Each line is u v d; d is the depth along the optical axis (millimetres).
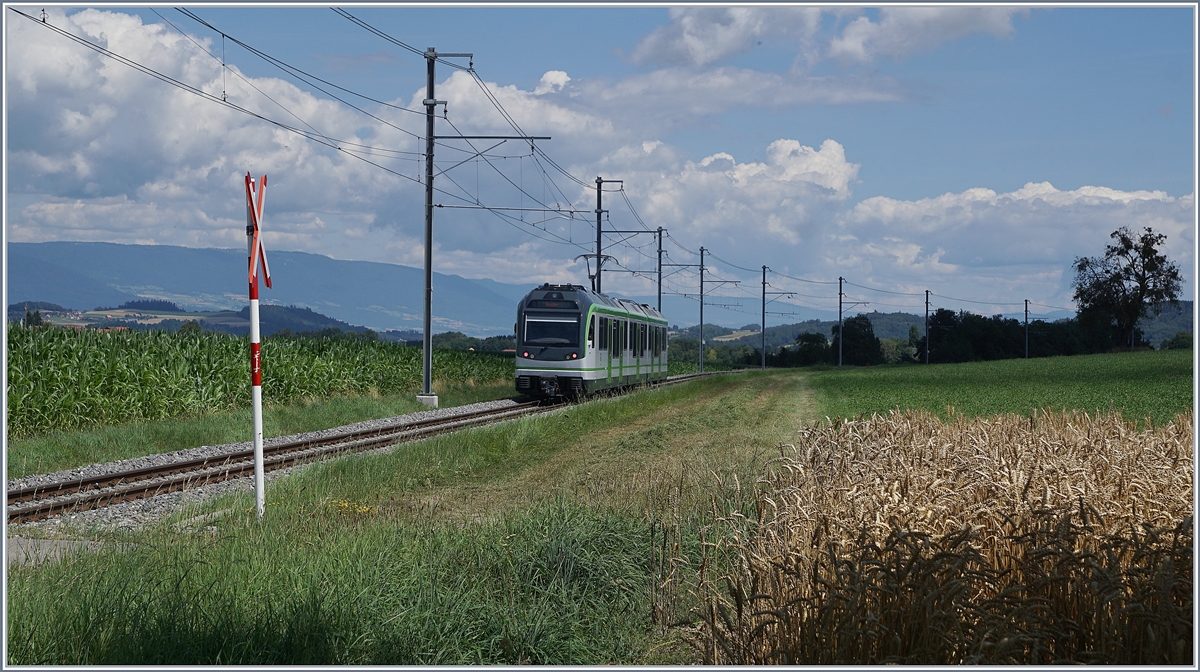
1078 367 72000
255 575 7234
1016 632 4773
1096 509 5789
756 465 13492
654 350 44219
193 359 24016
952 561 4887
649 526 8781
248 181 10469
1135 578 4926
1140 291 106188
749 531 7488
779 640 5242
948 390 39875
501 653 6160
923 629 4832
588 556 7645
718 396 38375
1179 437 10406
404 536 8695
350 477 13461
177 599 6301
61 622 5910
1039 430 11062
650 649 6387
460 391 37031
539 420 21516
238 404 24656
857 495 6094
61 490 13055
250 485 13828
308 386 27953
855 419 11320
